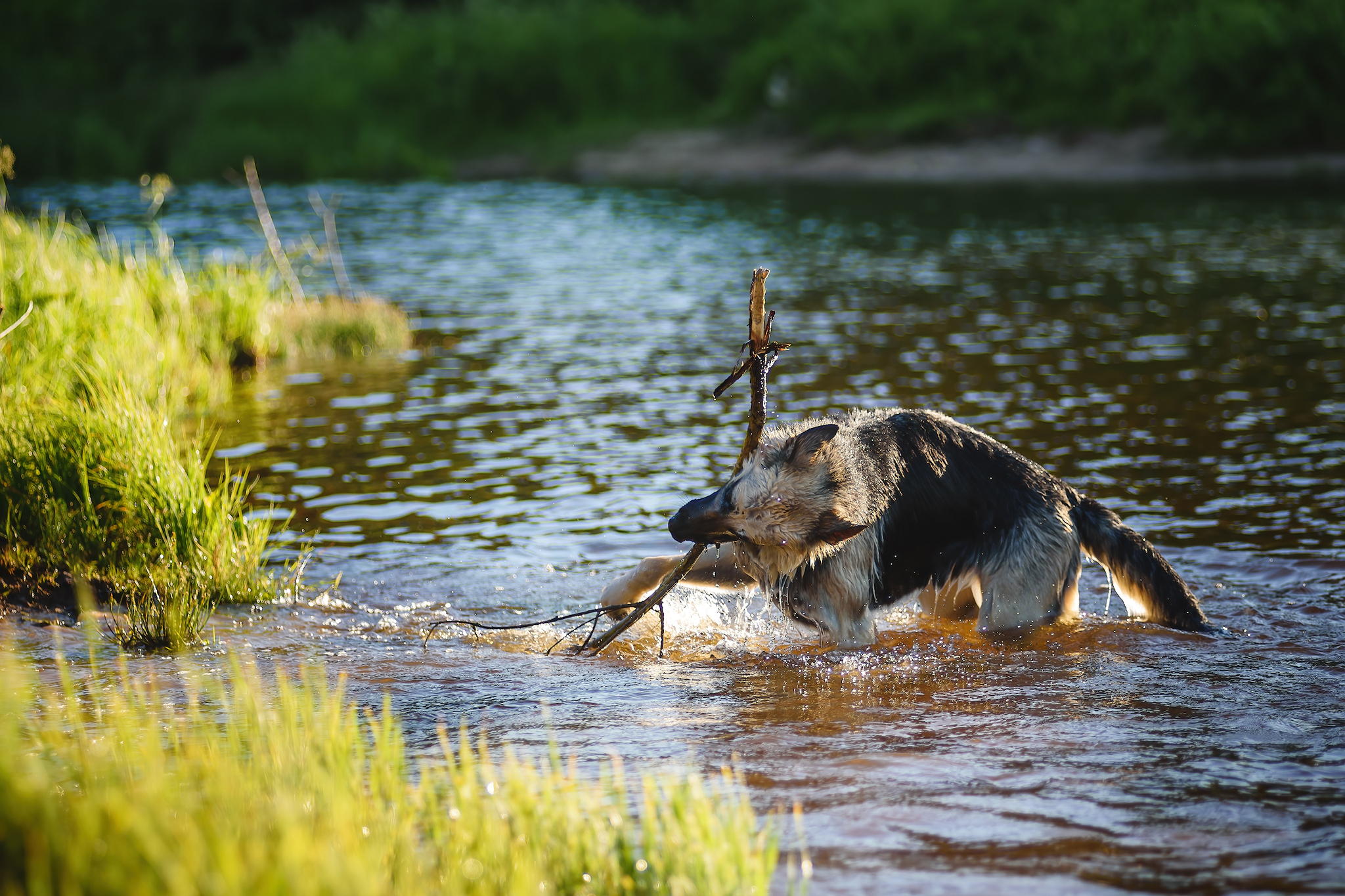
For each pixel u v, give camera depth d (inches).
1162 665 660.1
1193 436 1126.4
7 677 506.9
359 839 382.6
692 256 2413.9
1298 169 3484.3
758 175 4148.6
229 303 1476.4
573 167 4596.5
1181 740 553.0
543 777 502.9
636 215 3110.2
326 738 469.7
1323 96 3585.1
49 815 364.2
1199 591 775.1
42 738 458.6
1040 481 729.0
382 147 4616.1
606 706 606.2
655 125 4849.9
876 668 666.2
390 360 1528.1
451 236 2751.0
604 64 5108.3
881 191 3535.9
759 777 511.8
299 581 802.2
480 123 5093.5
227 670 647.1
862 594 696.4
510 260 2395.4
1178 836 456.4
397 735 482.9
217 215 3090.6
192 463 850.1
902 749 544.1
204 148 4726.9
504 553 861.8
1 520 794.8
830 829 461.4
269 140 4699.8
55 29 6043.3
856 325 1695.4
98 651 670.5
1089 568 851.4
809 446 625.3
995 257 2315.5
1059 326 1673.2
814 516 633.0
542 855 395.2
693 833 393.4
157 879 343.0
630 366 1476.4
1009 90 4133.9
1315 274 2036.2
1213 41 3661.4
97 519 787.4
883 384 1344.7
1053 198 3228.3
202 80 5723.4
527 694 624.4
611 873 393.7
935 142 4094.5
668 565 732.7
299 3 6038.4
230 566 775.7
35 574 767.7
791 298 1925.4
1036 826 464.4
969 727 573.0
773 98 4517.7
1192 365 1419.8
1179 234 2539.4
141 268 1454.2
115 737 530.6
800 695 622.5
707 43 5064.0
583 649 696.4
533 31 5196.9
